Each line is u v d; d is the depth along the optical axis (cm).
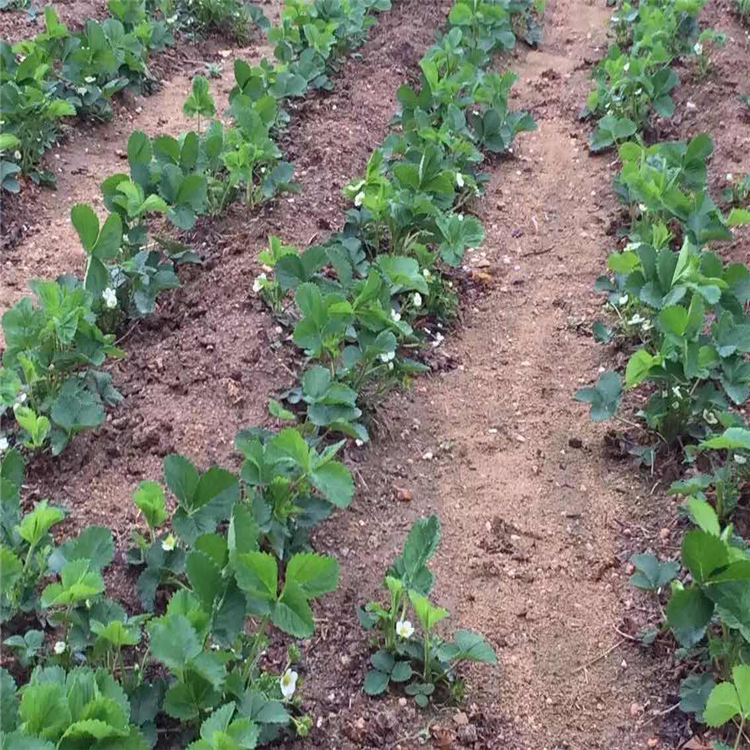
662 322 332
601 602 320
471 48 532
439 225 375
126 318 373
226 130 453
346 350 341
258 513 306
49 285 339
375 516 333
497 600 319
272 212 407
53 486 331
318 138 451
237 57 584
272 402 322
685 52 528
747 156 438
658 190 383
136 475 334
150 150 389
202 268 390
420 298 370
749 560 288
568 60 578
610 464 347
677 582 301
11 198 417
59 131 458
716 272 356
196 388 353
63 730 265
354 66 536
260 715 285
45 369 336
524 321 388
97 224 352
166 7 579
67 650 291
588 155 470
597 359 375
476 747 296
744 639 295
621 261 365
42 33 488
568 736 299
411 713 299
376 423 349
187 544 303
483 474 345
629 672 308
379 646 306
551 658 310
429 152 384
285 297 376
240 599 284
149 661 298
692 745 294
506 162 468
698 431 343
